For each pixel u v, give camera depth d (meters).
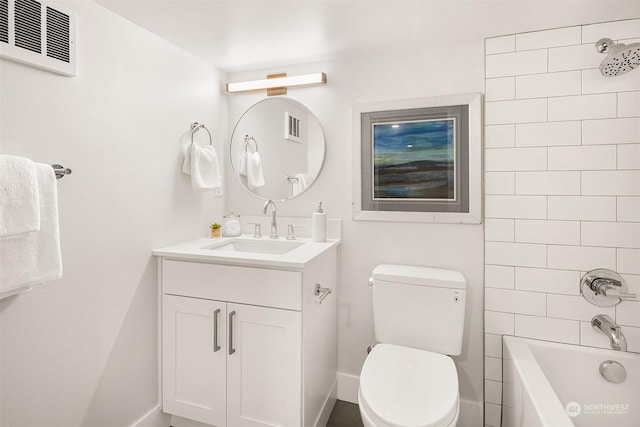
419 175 1.87
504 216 1.73
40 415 1.22
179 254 1.64
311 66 2.09
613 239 1.58
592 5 1.43
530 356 1.54
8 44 1.07
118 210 1.50
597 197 1.59
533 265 1.70
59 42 1.22
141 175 1.62
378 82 1.95
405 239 1.93
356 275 2.03
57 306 1.26
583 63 1.60
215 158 1.99
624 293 1.54
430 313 1.68
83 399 1.37
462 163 1.80
